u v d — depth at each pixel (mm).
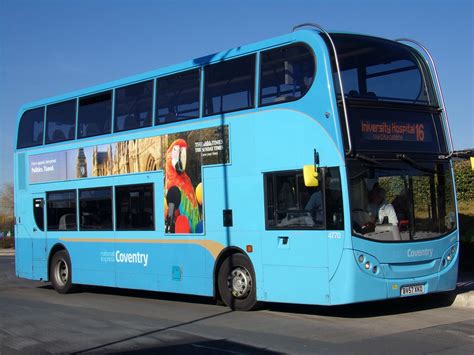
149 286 13000
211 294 11625
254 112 10953
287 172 10344
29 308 12945
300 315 10797
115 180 13969
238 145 11180
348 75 10039
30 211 16750
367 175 9766
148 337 9109
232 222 11219
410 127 10414
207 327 9844
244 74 11266
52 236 15938
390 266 9781
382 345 8016
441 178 10625
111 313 11898
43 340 9094
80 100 15273
